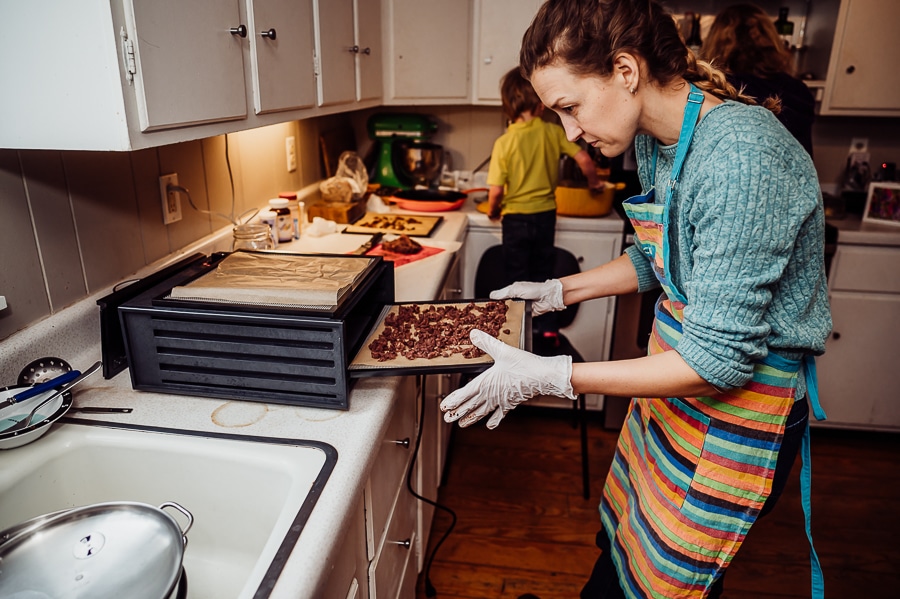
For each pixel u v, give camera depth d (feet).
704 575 3.48
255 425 3.05
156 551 2.23
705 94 3.00
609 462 7.79
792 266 2.98
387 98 8.50
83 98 2.66
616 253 8.16
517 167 7.65
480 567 6.06
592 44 2.75
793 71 7.34
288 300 3.11
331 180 7.66
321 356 3.09
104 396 3.31
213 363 3.19
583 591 4.56
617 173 8.87
